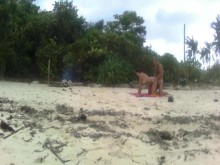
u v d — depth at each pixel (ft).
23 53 75.00
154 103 51.01
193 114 45.19
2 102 43.88
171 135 36.70
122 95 55.93
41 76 74.54
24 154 31.30
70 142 33.17
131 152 32.83
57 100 47.96
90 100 49.83
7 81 67.92
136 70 75.46
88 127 36.40
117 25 80.79
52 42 74.28
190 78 77.25
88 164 30.94
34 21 74.79
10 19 73.26
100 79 69.51
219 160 32.83
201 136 36.73
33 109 40.91
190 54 87.97
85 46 73.97
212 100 55.11
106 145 33.32
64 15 76.07
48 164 30.55
